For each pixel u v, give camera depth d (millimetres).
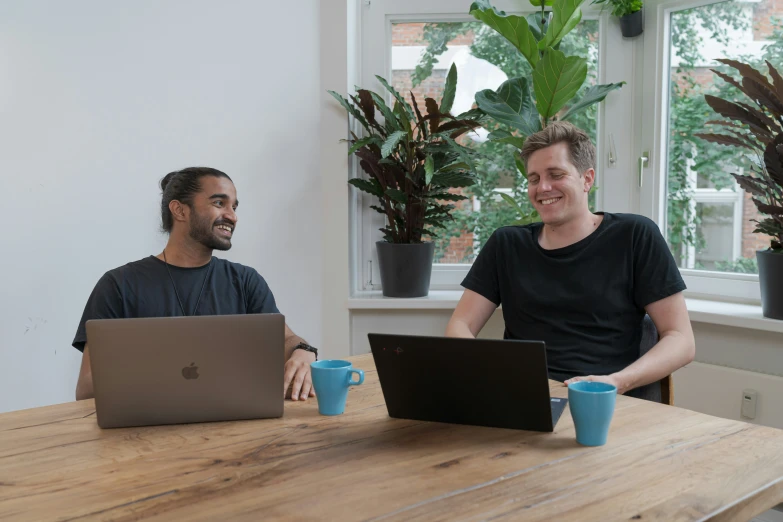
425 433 1202
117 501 923
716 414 2492
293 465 1051
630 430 1204
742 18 2627
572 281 1892
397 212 2824
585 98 2660
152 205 2518
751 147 2348
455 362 1190
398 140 2551
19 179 2266
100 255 2426
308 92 2766
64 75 2332
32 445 1152
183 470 1034
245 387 1271
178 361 1241
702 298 2771
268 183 2719
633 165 2961
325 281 2828
